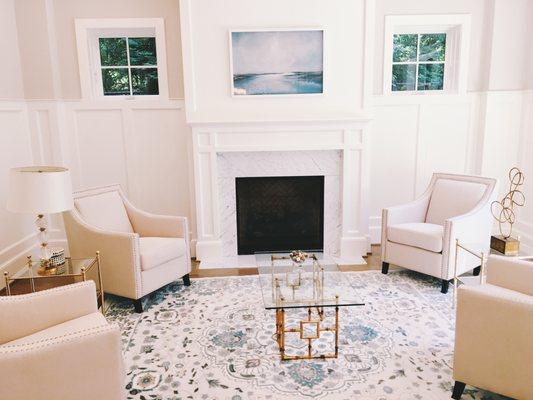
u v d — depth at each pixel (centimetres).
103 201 360
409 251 364
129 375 242
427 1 433
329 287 275
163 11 422
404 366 247
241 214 441
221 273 396
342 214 428
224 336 283
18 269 398
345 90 408
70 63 427
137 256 313
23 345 162
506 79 441
